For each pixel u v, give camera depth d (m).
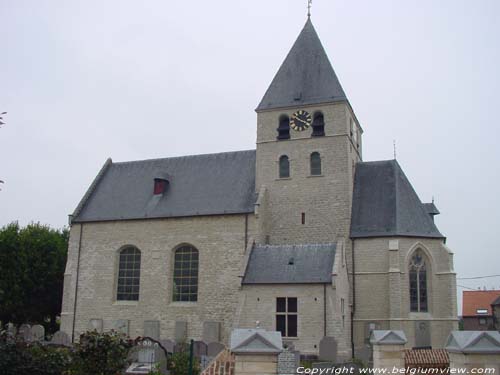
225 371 21.75
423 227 41.94
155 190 48.06
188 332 42.31
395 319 38.78
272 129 46.31
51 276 53.47
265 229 43.97
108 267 46.28
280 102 46.47
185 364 26.00
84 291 46.50
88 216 48.28
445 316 39.91
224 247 42.94
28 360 20.50
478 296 81.56
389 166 45.75
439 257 41.16
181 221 44.84
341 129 44.25
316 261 37.94
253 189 45.56
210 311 42.16
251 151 49.25
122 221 46.75
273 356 13.64
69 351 21.66
